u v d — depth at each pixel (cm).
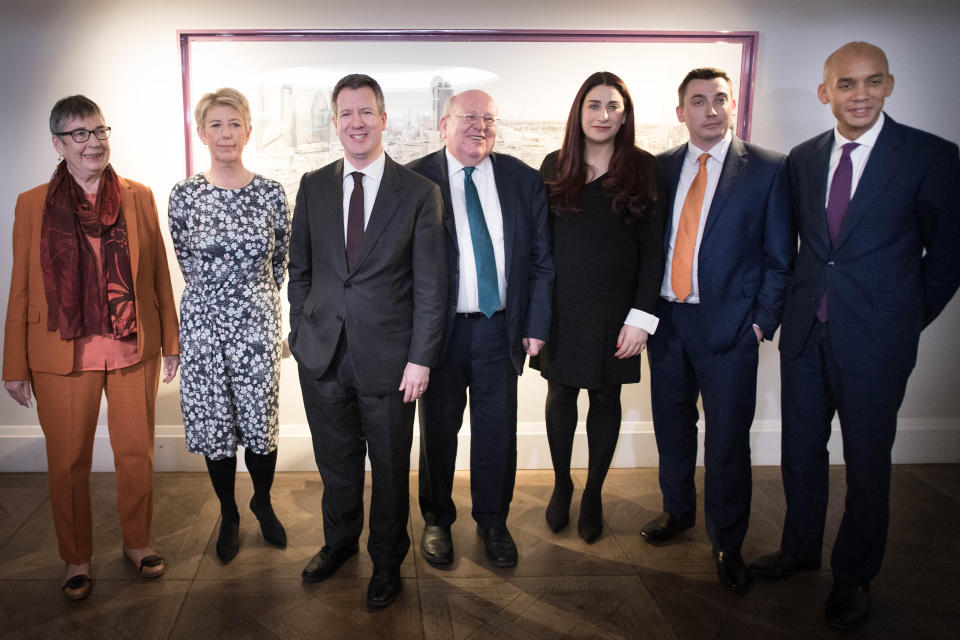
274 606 225
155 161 304
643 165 237
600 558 255
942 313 330
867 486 215
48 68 296
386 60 300
